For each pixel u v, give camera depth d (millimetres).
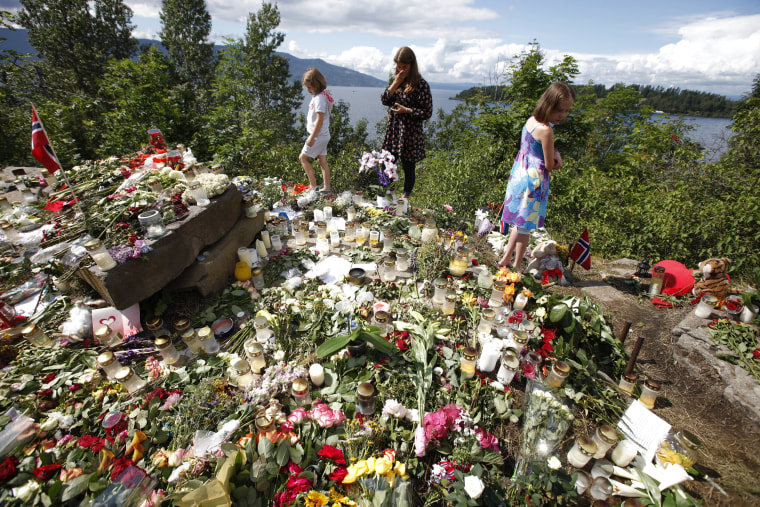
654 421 2316
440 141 23203
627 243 4977
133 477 1771
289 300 3135
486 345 2713
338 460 1814
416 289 3498
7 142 8977
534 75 7918
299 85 33625
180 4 31547
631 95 12828
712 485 2105
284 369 2484
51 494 1705
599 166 11562
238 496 1730
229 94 12453
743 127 6219
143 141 9914
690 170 6508
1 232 3637
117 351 2729
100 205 3236
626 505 1771
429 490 1979
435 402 2432
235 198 3764
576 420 2500
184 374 2529
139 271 2699
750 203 4527
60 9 28141
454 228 5094
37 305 3029
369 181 6672
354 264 3953
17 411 2121
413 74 4465
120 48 31938
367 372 2545
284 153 8266
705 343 2967
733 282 4117
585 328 3135
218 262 3408
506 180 6242
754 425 2418
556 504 1920
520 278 3438
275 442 1945
